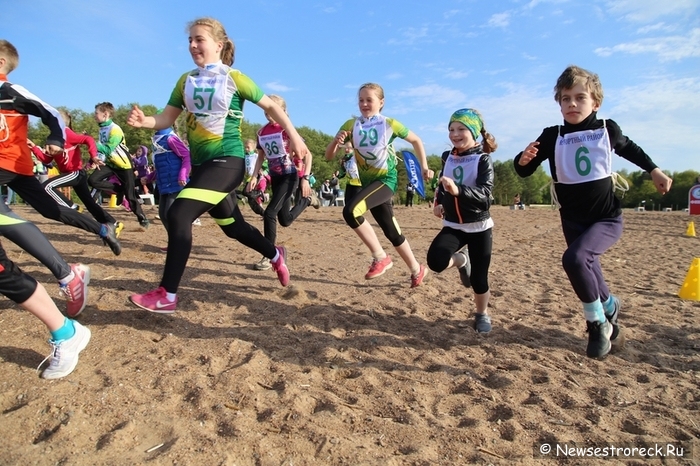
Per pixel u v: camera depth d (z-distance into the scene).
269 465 2.14
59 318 2.74
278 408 2.59
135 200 8.02
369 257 7.19
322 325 3.94
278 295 4.67
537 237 10.88
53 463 2.09
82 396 2.57
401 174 50.44
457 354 3.52
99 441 2.25
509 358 3.48
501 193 80.94
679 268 7.25
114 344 3.20
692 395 2.96
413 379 3.07
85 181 5.56
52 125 3.37
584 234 3.25
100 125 7.60
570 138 3.34
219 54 3.61
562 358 3.51
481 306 4.01
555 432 2.50
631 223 16.27
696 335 4.09
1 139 3.27
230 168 3.54
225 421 2.44
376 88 4.97
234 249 6.97
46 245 3.20
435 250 3.90
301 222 12.11
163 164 5.86
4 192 14.70
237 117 3.60
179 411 2.53
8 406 2.51
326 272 5.89
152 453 2.18
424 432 2.46
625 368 3.37
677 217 19.75
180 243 3.35
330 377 3.06
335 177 27.36
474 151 4.06
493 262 7.34
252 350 3.30
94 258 5.58
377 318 4.23
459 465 2.22
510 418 2.62
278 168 6.04
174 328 3.58
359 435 2.41
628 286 5.91
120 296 4.11
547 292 5.44
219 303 4.24
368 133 4.89
